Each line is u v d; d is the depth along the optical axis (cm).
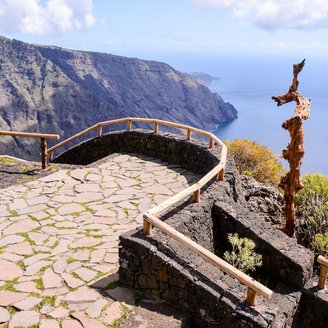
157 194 1022
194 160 1210
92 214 905
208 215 822
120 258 652
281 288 746
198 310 590
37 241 771
